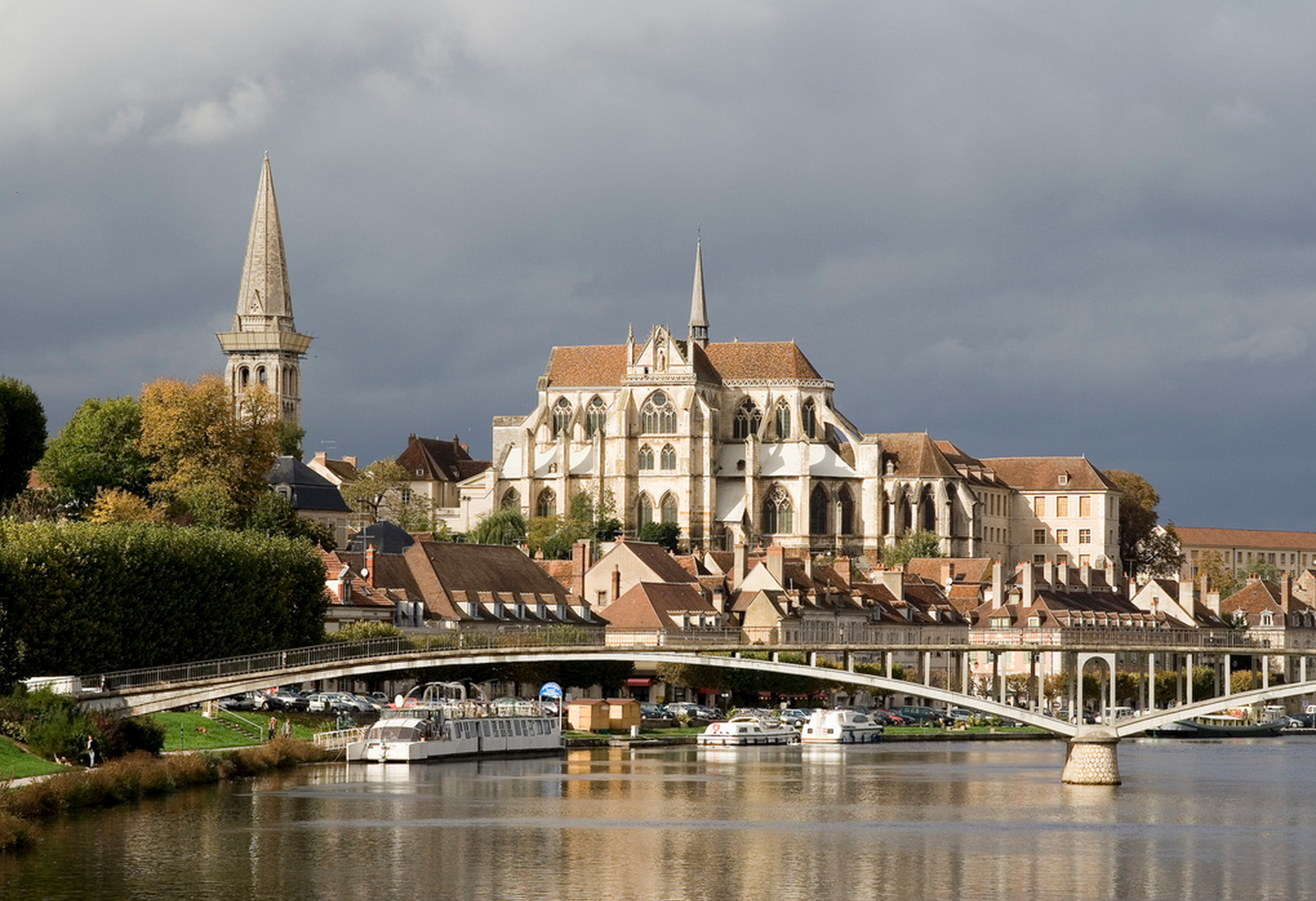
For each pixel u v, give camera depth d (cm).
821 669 18350
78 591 16612
